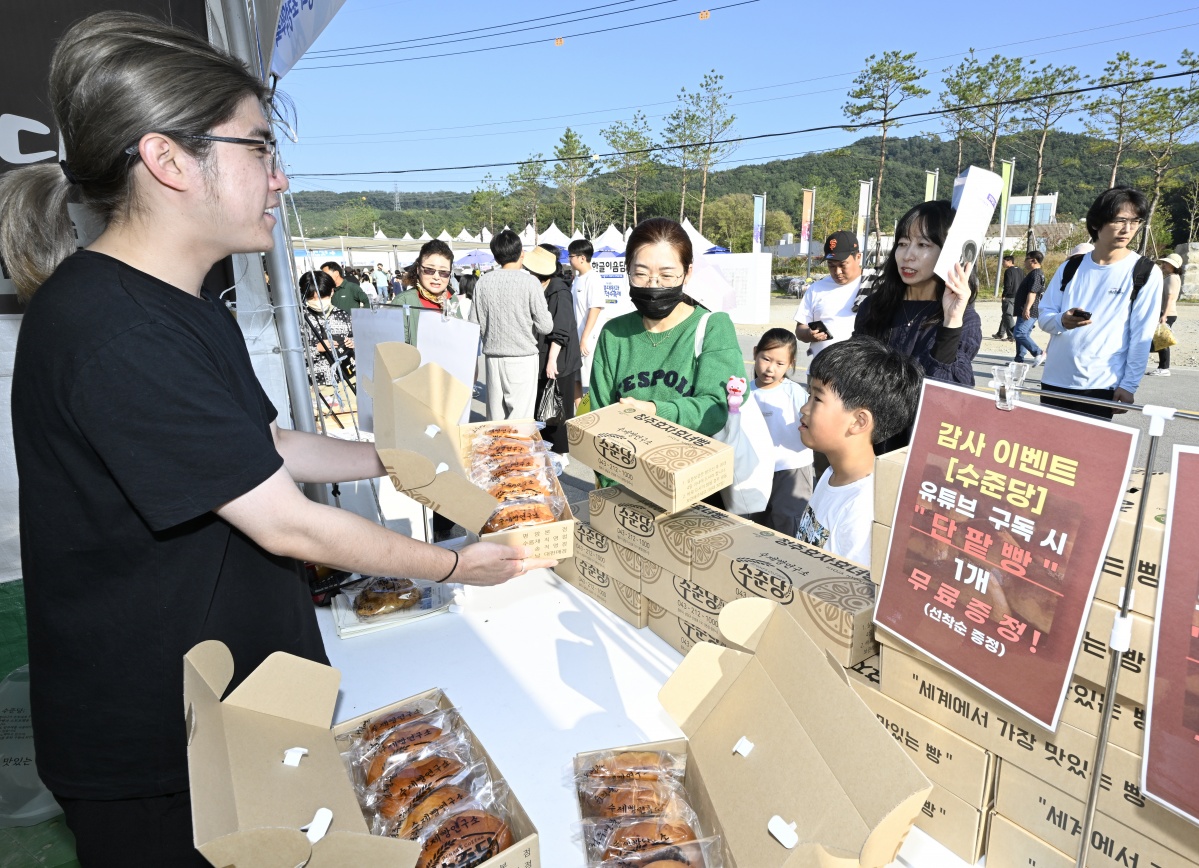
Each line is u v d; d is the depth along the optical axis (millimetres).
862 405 1495
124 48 800
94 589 860
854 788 716
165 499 795
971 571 784
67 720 889
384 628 1438
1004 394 739
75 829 945
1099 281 3572
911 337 2328
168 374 789
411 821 871
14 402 836
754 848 751
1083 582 680
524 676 1269
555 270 5520
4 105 1629
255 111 909
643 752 983
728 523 1299
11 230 954
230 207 883
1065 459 688
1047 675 719
